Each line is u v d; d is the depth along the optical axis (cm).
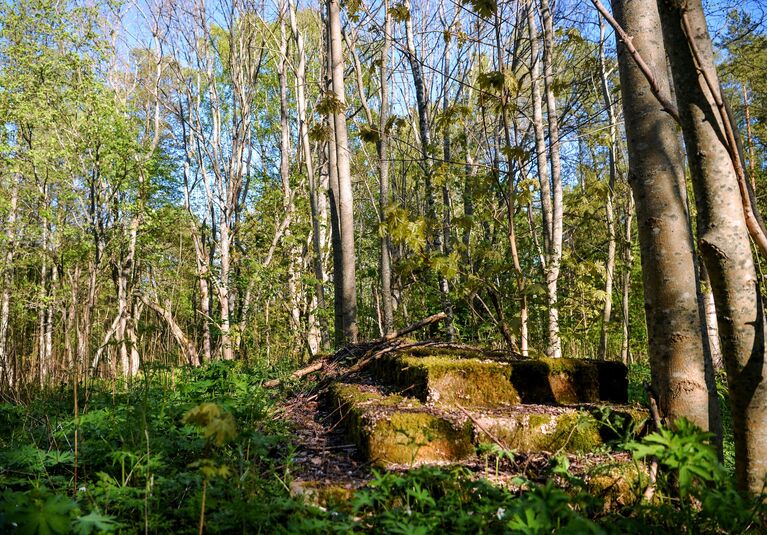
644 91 329
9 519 178
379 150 1088
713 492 222
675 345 318
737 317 265
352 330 907
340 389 495
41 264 1775
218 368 597
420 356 480
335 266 934
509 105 566
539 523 198
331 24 930
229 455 325
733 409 272
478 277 584
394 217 545
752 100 1133
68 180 1402
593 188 970
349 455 361
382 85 1172
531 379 417
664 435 229
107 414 411
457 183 1001
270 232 1581
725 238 263
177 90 1695
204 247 1598
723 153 264
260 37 1703
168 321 913
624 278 1015
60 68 1373
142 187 1453
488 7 510
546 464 328
